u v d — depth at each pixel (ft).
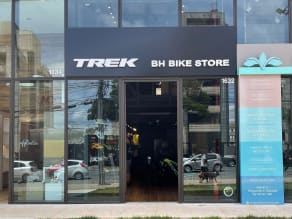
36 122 39.78
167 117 54.54
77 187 39.22
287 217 31.96
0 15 40.52
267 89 38.19
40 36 40.06
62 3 40.09
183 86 39.22
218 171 38.91
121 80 39.24
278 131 38.01
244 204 37.81
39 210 35.81
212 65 38.91
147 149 61.00
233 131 38.96
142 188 47.57
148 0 39.68
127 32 39.32
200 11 39.50
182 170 38.91
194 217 32.30
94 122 39.52
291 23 39.17
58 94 39.75
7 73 40.22
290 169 38.65
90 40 39.40
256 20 39.37
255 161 38.01
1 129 51.60
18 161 39.60
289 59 38.60
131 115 55.83
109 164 39.29
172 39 39.17
